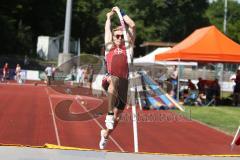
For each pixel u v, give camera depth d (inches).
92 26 4485.7
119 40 362.6
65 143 622.2
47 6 4151.1
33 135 683.4
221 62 1448.1
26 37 3786.9
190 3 4562.0
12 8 3897.6
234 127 884.6
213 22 5659.5
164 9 4468.5
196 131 825.5
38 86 2074.3
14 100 1317.7
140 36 4328.3
